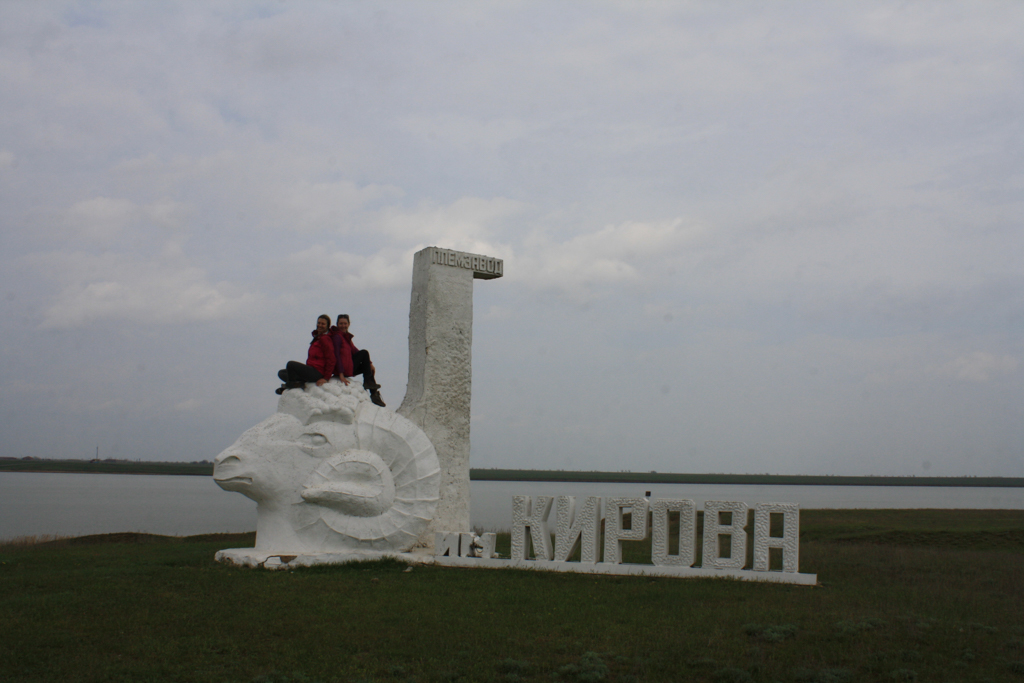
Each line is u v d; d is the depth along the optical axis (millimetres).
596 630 7883
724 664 6867
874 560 13602
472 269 15211
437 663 6910
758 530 10781
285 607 8672
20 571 11172
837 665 6945
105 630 7582
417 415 14258
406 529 12398
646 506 11367
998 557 14062
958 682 6539
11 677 6281
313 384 12570
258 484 11695
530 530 11992
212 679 6492
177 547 15352
